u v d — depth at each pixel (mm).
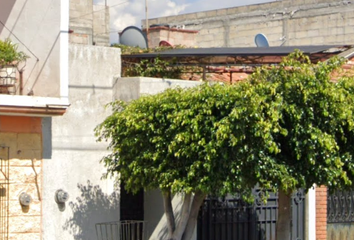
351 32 27203
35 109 11414
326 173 10578
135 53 16281
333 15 27703
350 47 14805
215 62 14883
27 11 12406
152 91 12852
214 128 10398
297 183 10562
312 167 10570
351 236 16172
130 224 12883
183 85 13312
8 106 11156
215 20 30359
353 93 10930
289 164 10656
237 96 10375
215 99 10523
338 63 10844
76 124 12414
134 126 11156
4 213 11555
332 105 10531
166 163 10883
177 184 10617
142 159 11148
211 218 13828
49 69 11906
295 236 15062
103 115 12734
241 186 10445
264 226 14648
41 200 11922
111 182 12789
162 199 13102
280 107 10312
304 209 15273
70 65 12375
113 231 12680
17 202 11695
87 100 12555
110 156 11891
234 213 14203
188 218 11445
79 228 12336
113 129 11555
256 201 14484
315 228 15359
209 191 10562
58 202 12086
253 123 10180
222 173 10453
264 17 29156
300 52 10938
